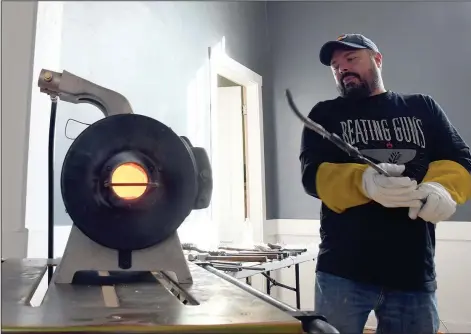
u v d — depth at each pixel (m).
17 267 0.75
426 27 2.34
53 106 0.87
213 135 2.16
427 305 1.06
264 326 0.39
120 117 0.59
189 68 1.94
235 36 2.40
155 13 1.65
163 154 0.60
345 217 1.13
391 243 1.07
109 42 1.38
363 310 1.07
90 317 0.41
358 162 1.13
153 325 0.38
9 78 1.03
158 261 0.61
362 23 2.50
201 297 0.52
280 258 1.58
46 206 1.15
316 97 2.61
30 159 1.09
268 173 2.70
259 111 2.65
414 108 1.21
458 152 1.17
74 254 0.59
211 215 2.13
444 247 2.12
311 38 2.65
